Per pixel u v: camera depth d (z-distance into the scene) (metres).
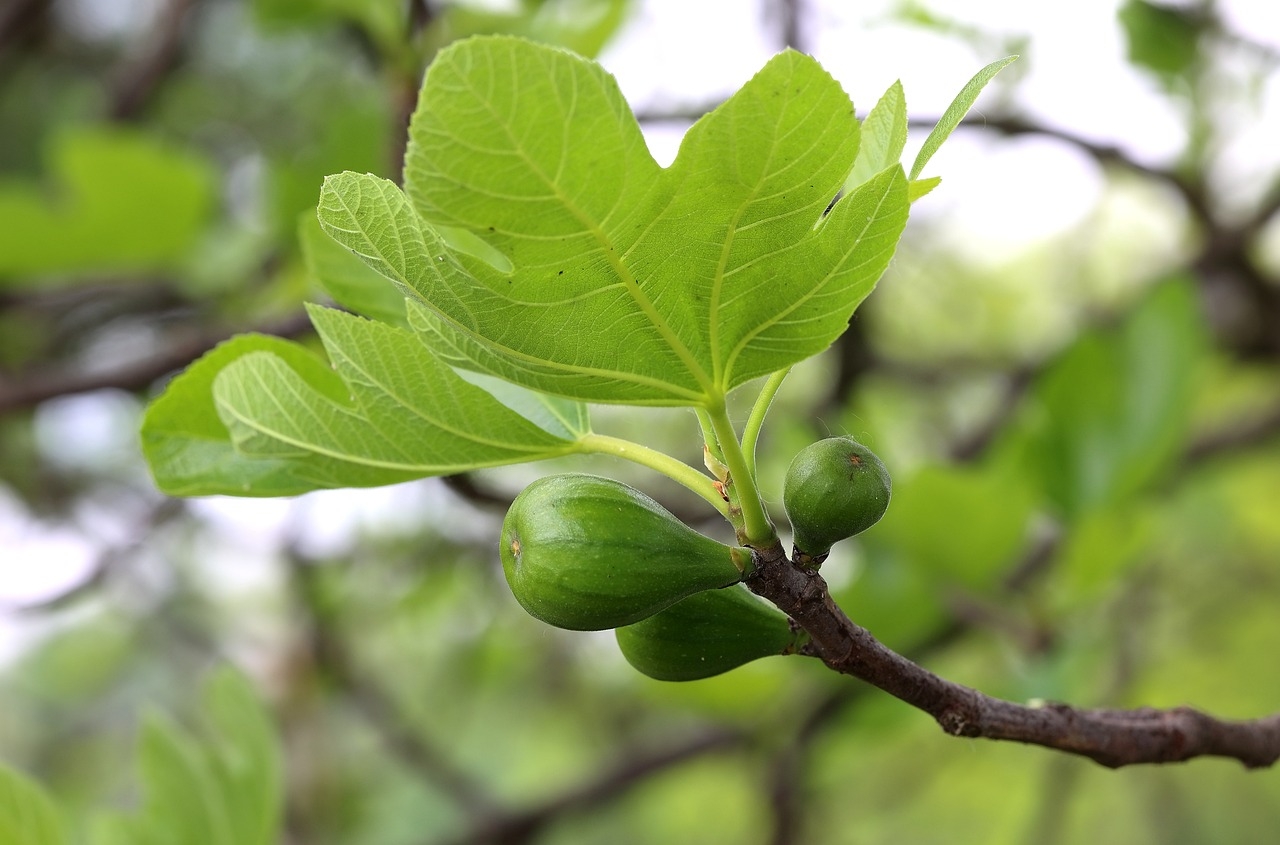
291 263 5.80
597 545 1.83
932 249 8.91
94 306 8.15
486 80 1.35
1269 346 7.22
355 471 2.12
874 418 7.00
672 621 2.06
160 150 5.76
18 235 5.85
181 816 3.46
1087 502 4.93
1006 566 4.64
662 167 1.51
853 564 4.83
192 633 9.21
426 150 1.40
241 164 9.22
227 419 2.10
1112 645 6.41
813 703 5.84
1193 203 6.33
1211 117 6.27
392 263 1.63
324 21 5.19
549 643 9.32
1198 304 4.80
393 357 1.95
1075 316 8.13
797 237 1.65
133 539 7.18
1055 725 2.20
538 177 1.46
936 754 8.91
